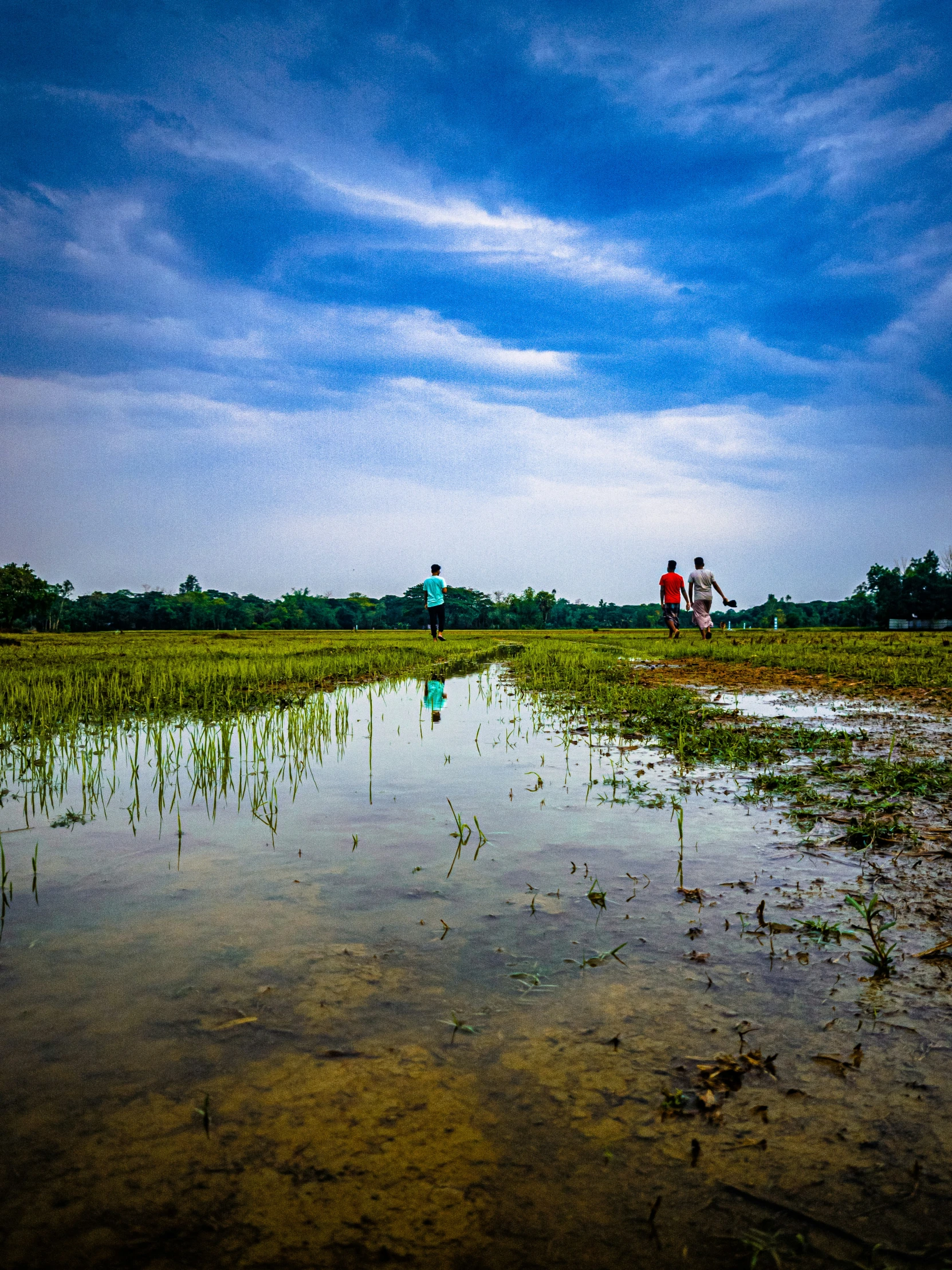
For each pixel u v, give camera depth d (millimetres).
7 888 2457
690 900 2400
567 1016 1696
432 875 2613
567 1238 1103
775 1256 1073
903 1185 1217
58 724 5980
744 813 3475
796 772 4387
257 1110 1362
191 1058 1510
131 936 2080
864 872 2688
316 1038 1585
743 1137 1321
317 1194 1177
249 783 4031
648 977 1889
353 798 3734
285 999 1741
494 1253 1072
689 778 4215
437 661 13523
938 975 1918
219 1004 1716
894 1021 1699
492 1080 1464
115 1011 1681
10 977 1838
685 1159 1270
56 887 2467
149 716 6414
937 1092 1447
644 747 5219
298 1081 1444
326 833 3119
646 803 3650
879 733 5824
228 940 2061
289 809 3498
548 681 10391
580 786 4012
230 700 7355
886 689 9133
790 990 1835
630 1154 1275
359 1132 1312
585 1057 1544
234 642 23781
